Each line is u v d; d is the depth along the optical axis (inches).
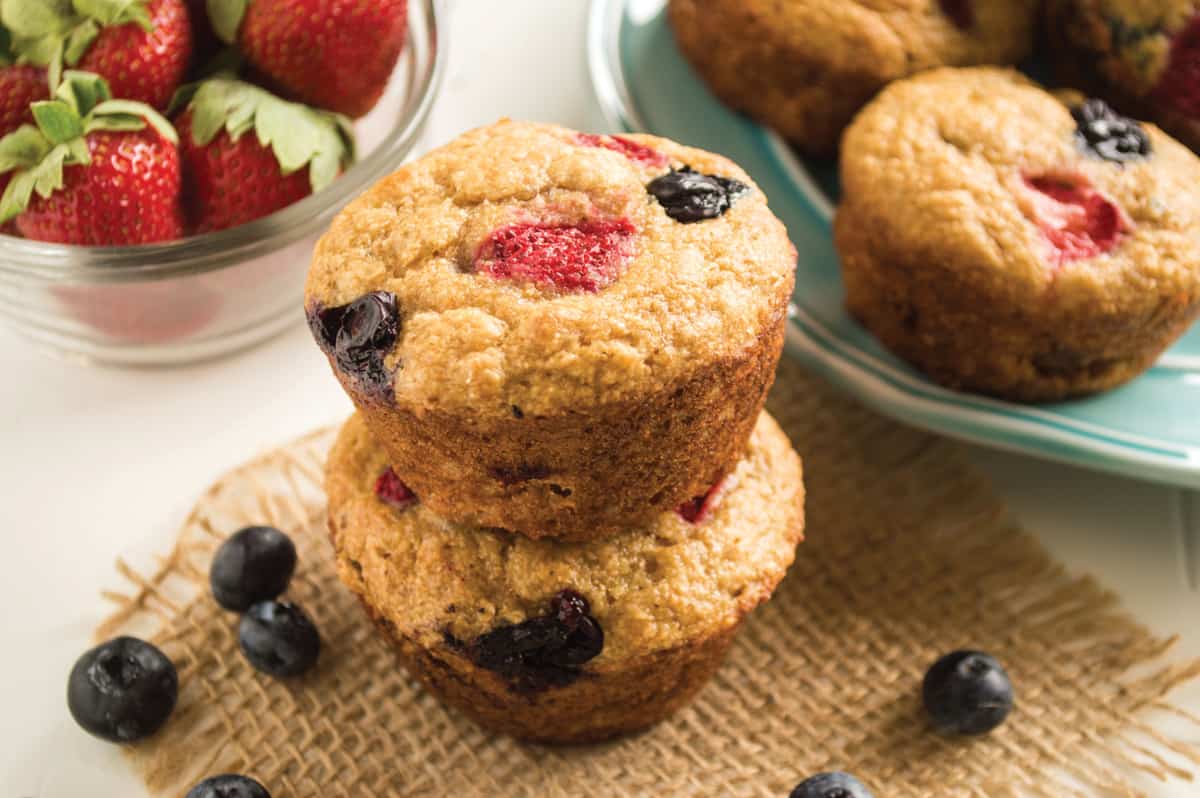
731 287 15.5
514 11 21.6
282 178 18.3
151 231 18.0
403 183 15.9
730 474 16.6
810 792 16.3
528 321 15.2
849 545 18.0
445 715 17.1
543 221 15.6
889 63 19.3
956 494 18.3
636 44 20.2
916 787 16.7
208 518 17.9
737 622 16.4
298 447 18.4
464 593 16.0
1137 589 17.7
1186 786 16.6
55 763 16.7
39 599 17.6
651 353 15.2
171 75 18.3
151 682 16.7
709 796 16.7
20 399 18.9
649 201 15.8
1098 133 18.2
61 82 17.9
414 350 15.2
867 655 17.4
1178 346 18.5
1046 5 19.9
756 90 19.7
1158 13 19.1
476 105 20.7
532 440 15.3
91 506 18.2
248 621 17.0
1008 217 17.7
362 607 17.1
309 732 16.9
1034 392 18.1
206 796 16.2
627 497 15.8
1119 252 17.6
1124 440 17.6
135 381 19.1
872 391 18.1
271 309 19.1
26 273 17.9
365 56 18.7
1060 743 16.9
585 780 16.7
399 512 16.4
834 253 19.1
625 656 16.0
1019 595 17.7
